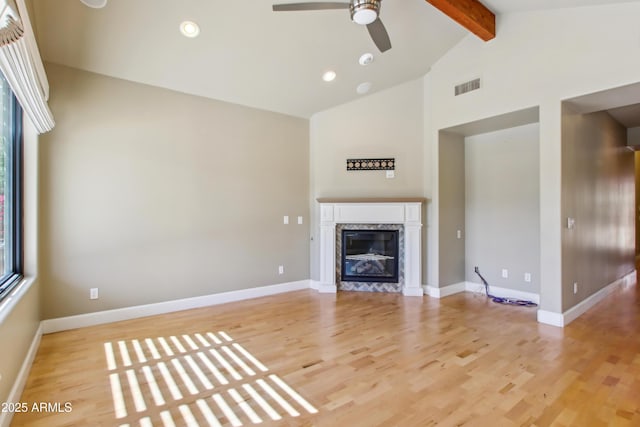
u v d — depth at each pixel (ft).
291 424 6.49
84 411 6.91
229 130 15.05
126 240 12.53
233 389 7.76
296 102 16.02
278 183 16.61
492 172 16.16
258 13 10.41
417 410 6.89
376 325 11.96
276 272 16.58
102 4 9.24
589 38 10.82
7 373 6.52
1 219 8.45
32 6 8.67
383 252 17.30
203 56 11.90
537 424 6.41
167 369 8.72
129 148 12.59
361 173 16.84
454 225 16.53
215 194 14.64
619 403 7.10
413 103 16.24
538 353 9.57
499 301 14.96
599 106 12.17
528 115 13.23
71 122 11.47
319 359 9.27
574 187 12.57
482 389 7.67
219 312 13.47
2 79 8.18
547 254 11.98
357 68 14.23
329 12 10.80
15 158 9.61
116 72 12.07
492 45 13.26
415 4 11.47
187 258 13.91
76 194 11.57
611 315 12.87
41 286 10.93
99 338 10.73
